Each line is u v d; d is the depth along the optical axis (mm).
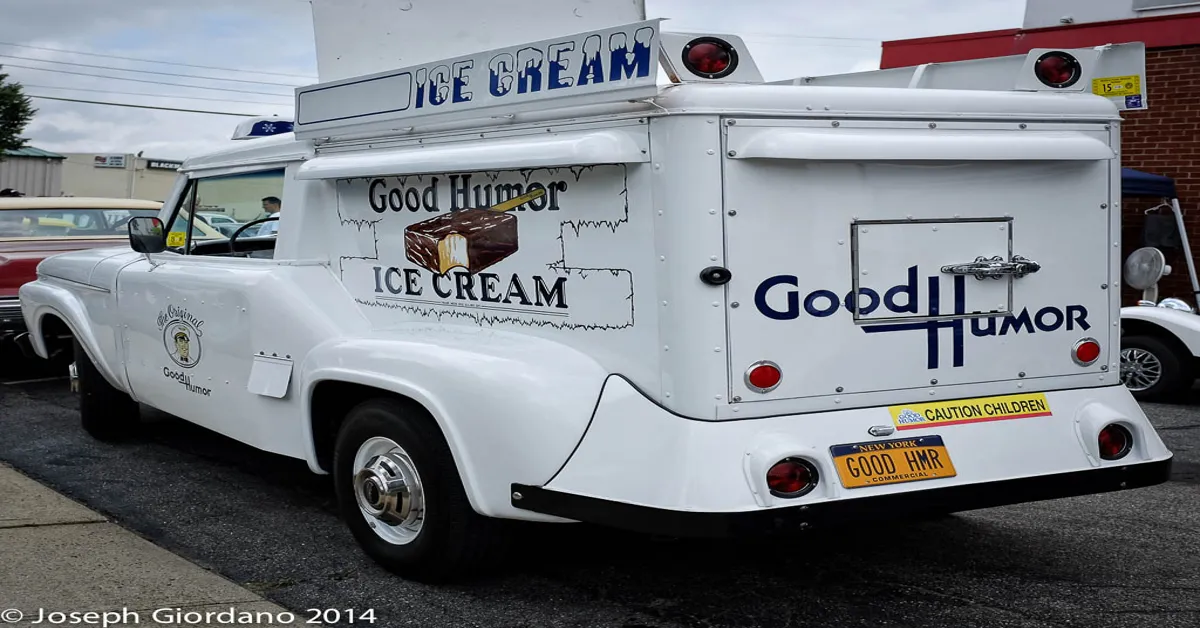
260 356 4941
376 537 4383
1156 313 8461
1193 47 10391
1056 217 4074
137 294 5977
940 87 4473
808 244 3648
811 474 3541
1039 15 12781
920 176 3811
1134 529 5113
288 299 4805
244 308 5012
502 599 4160
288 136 5215
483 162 3982
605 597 4184
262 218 5355
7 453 6609
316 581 4375
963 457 3781
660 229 3539
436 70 4227
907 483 3660
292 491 5746
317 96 4871
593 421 3676
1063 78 4227
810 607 4086
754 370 3568
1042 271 4059
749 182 3553
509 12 4809
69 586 4215
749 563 4574
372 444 4344
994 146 3867
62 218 9664
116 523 5133
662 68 3666
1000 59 4332
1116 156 4195
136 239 5934
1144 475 4074
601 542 4824
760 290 3580
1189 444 7109
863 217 3729
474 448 3846
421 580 4285
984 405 3951
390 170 4398
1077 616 3998
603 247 3744
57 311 6828
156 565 4488
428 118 4281
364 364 4285
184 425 7328
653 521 3469
